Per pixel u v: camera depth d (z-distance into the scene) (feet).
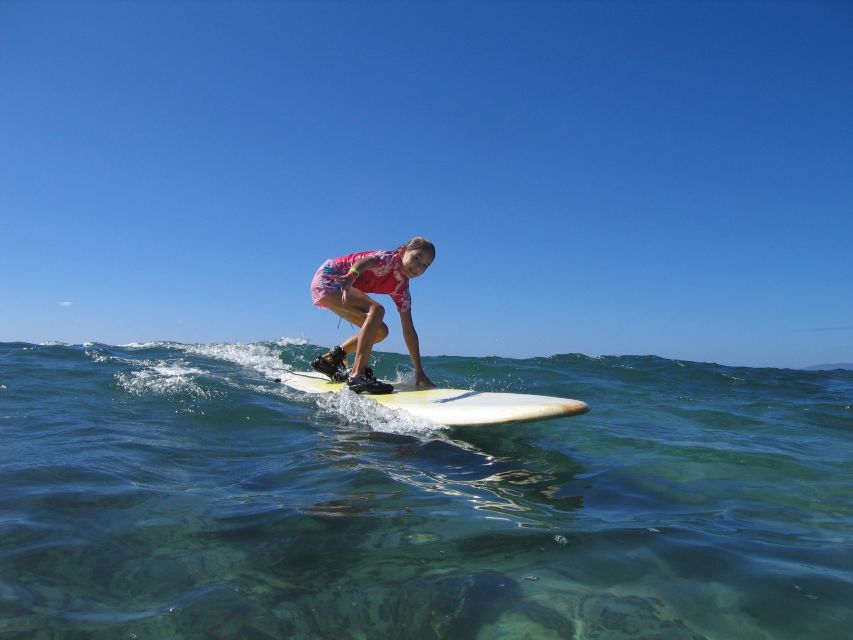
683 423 13.46
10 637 3.73
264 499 6.72
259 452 9.08
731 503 7.50
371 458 8.98
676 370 24.50
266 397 13.34
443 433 11.23
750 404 16.67
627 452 10.28
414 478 7.92
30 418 10.20
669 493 7.89
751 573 5.16
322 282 15.23
